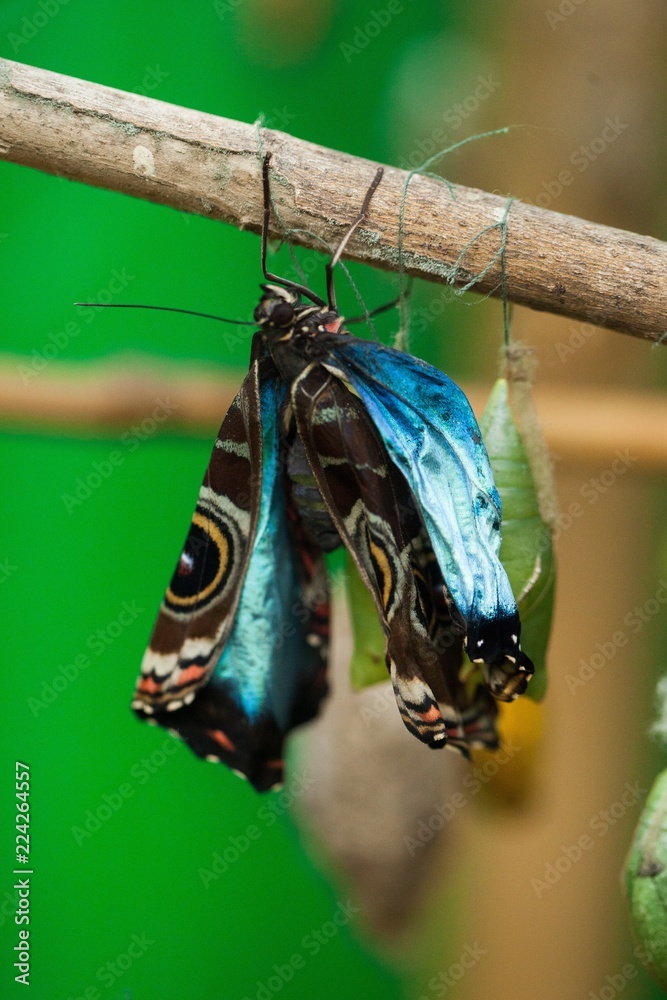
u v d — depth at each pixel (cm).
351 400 42
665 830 41
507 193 48
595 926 49
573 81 47
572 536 48
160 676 42
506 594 41
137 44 51
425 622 41
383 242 42
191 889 53
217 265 52
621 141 47
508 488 42
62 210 51
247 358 52
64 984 52
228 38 51
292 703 43
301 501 42
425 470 41
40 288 51
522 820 46
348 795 47
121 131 42
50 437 48
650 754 49
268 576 43
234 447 42
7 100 42
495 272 42
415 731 41
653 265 42
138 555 52
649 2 47
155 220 51
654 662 49
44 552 52
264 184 42
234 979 53
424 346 50
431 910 48
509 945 49
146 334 52
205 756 43
